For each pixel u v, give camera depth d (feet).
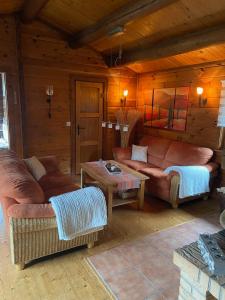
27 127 15.25
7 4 11.93
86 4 11.18
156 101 17.33
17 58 14.11
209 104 13.53
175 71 15.52
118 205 11.14
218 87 12.96
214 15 9.54
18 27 13.80
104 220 7.95
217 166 13.08
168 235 9.55
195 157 13.32
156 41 13.21
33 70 14.87
